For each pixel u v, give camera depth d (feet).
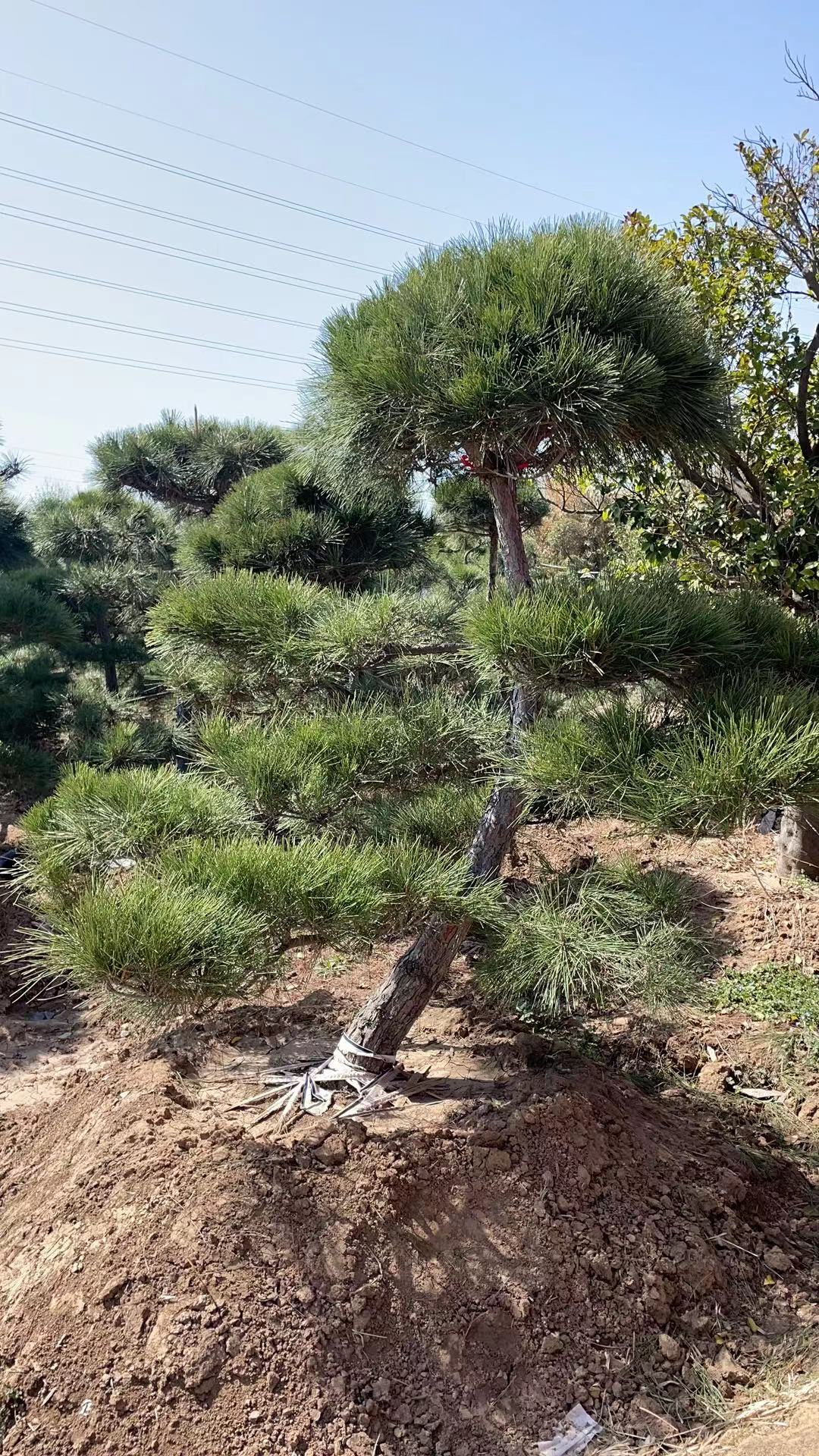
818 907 20.03
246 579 12.87
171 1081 13.03
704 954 14.25
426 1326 9.98
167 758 30.30
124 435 53.31
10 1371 9.60
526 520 31.83
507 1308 10.18
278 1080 13.10
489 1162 11.32
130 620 44.83
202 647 12.69
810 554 19.81
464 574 43.93
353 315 11.78
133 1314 9.70
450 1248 10.61
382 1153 11.22
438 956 12.73
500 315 10.27
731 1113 14.65
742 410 20.07
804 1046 16.19
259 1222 10.32
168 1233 10.29
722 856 23.49
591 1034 16.65
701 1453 8.81
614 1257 10.76
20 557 58.49
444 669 12.84
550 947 11.57
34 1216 11.61
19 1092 16.17
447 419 10.56
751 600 11.82
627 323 10.60
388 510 26.04
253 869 10.48
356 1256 10.25
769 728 9.29
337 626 12.08
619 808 9.42
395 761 12.41
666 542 22.06
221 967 9.71
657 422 11.13
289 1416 9.05
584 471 12.63
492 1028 15.51
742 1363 10.12
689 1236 11.23
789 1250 11.79
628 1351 10.09
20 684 35.60
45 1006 20.44
